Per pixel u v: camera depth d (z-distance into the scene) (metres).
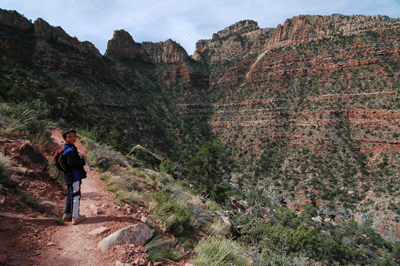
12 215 3.41
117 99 101.50
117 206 5.27
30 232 3.28
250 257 6.54
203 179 23.14
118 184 6.88
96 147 11.22
